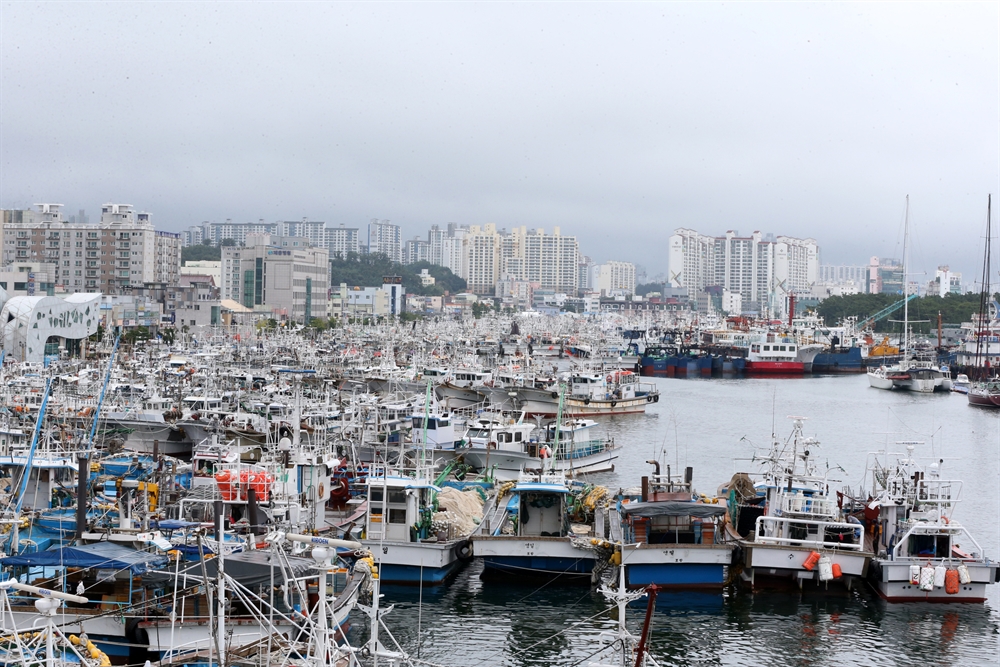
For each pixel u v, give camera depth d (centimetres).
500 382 17475
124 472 7388
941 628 6003
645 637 4188
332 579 5206
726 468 11506
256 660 4159
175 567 4619
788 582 6619
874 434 15050
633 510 6506
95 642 4619
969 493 10356
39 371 15650
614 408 17188
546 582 6594
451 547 6512
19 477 6481
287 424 9331
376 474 7188
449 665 5238
